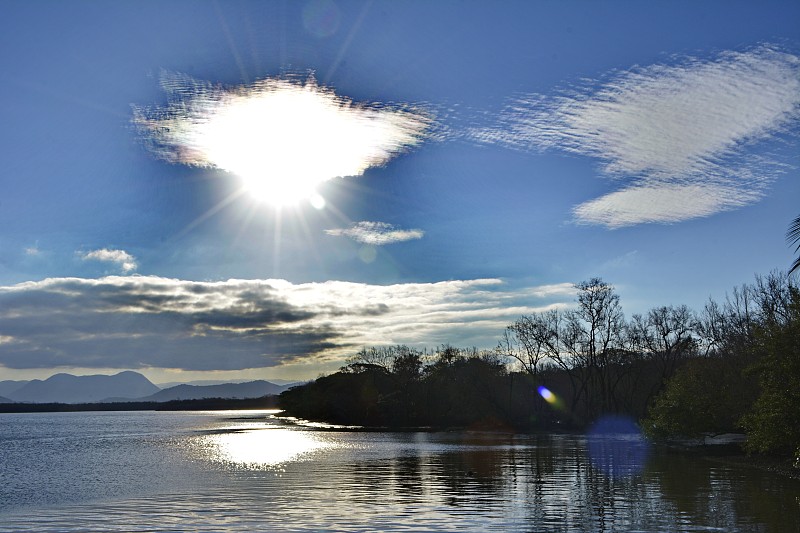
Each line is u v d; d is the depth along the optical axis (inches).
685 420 2861.7
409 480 1818.4
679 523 1176.8
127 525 1200.8
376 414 6835.6
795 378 1804.9
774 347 1872.5
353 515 1267.2
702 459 2415.1
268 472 2060.8
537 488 1633.9
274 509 1337.4
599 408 5275.6
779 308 3417.8
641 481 1758.1
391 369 7450.8
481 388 5807.1
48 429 6569.9
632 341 4972.9
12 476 2073.1
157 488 1690.5
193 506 1386.6
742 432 3292.3
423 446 3378.4
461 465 2267.5
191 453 2965.1
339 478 1877.5
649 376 5216.5
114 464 2463.1
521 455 2701.8
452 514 1273.4
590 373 5290.4
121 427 6845.5
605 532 1111.0
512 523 1186.6
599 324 5118.1
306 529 1145.4
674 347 4776.1
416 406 6756.9
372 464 2325.3
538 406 5561.0
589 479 1817.2
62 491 1669.5
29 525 1213.1
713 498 1449.3
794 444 1872.5
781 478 1808.6
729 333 3838.6
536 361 5472.4
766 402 1879.9
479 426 5718.5
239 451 3058.6
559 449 3053.6
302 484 1738.4
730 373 3011.8
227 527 1169.4
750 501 1406.3
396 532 1119.6
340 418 7165.4
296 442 3821.4
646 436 3262.8
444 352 6658.5
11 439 4552.2
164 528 1170.0
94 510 1359.5
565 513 1279.5
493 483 1739.7
